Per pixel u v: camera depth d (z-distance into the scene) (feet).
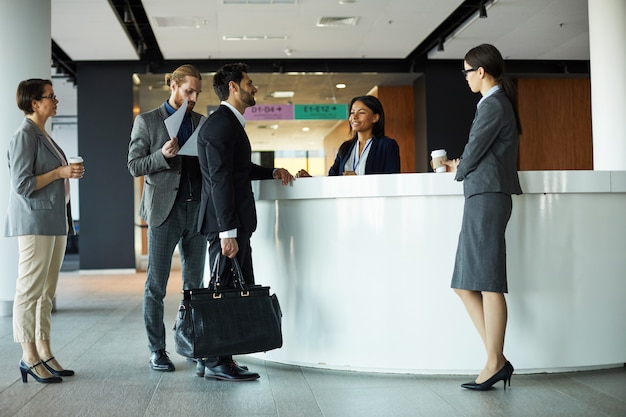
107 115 39.37
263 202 13.12
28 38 21.36
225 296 11.16
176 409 9.74
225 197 10.98
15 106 21.15
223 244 11.02
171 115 12.30
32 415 9.51
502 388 10.81
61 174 11.53
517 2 29.45
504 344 11.71
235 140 11.34
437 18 31.65
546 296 11.86
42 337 11.87
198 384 11.31
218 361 11.62
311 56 38.73
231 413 9.50
